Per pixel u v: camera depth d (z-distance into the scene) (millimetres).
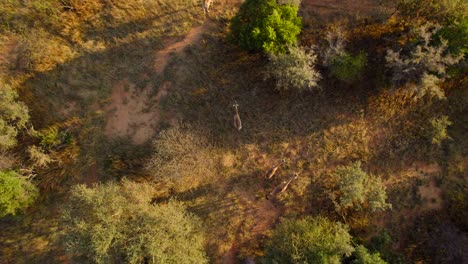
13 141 25109
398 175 26625
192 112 26828
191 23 27484
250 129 26906
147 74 27078
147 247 21906
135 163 26078
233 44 26953
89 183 26250
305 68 24625
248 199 26438
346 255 22594
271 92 26984
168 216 23250
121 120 26797
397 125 26750
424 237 25703
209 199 26406
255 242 25859
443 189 26516
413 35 25641
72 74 26875
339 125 26781
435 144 26641
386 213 26188
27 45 26516
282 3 25000
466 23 23500
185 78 27062
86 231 22375
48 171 25938
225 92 27031
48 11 27109
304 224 23891
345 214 25766
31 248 25906
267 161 26734
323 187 26266
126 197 24156
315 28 26750
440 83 26312
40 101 26578
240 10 25562
